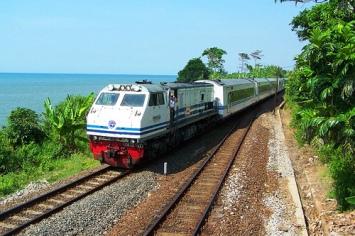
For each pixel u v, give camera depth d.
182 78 84.56
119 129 16.34
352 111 9.90
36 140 20.36
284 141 23.73
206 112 26.09
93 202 12.49
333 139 11.22
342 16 12.63
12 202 12.56
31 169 17.14
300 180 15.95
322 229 11.04
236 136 25.16
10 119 20.33
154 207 12.20
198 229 10.55
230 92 31.05
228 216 11.70
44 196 12.77
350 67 9.91
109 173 16.20
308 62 11.00
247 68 92.56
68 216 11.34
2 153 17.50
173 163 18.09
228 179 15.30
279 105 46.69
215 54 94.00
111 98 17.16
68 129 20.12
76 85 161.88
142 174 16.08
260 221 11.48
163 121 18.42
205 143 23.17
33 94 94.00
